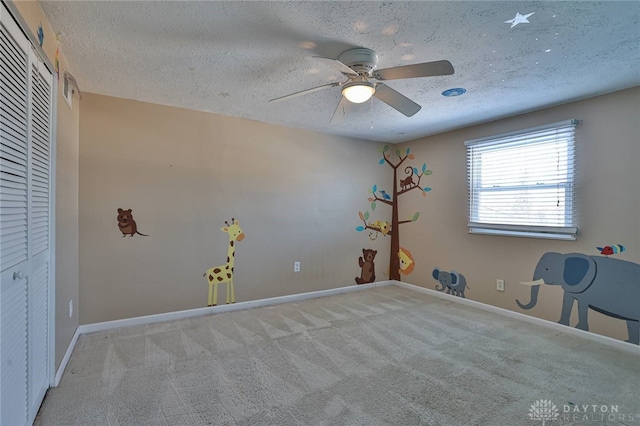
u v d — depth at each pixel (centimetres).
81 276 292
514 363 248
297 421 181
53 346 207
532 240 335
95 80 263
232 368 237
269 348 270
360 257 464
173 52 216
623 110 273
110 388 209
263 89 280
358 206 461
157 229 325
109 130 302
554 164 315
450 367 241
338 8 168
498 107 320
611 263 281
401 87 269
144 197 318
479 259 382
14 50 142
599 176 287
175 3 165
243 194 371
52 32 189
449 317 348
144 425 176
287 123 386
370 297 425
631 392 210
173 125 330
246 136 371
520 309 344
